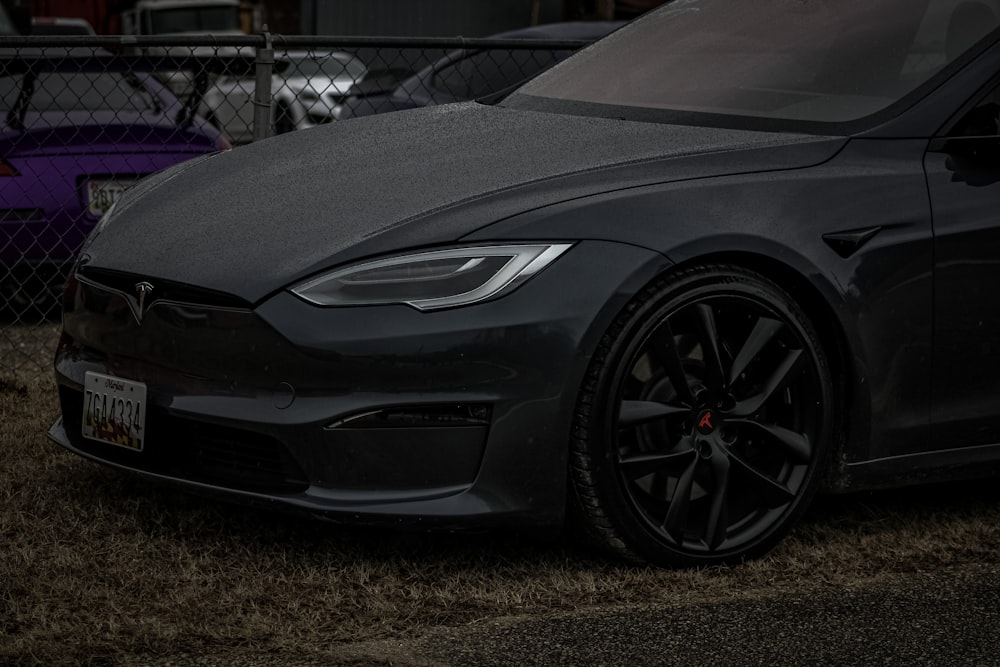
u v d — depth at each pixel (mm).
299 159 4531
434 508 3684
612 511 3863
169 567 3896
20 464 4789
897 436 4223
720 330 4043
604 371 3770
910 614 3766
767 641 3553
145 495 4469
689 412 3961
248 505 3852
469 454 3715
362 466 3691
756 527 4102
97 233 4418
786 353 4055
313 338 3650
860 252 4051
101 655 3297
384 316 3645
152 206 4434
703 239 3844
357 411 3654
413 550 4086
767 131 4340
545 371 3691
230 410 3777
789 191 4020
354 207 3959
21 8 14234
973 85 4359
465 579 3900
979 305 4242
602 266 3750
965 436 4340
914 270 4125
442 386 3645
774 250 3936
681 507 3961
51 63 7520
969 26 4512
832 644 3547
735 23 5086
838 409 4180
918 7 4664
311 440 3689
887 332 4117
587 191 3898
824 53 4656
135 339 3992
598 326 3725
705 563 4035
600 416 3791
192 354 3852
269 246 3861
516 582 3893
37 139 7570
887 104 4359
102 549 4016
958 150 4254
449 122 4719
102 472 4691
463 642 3479
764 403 4051
